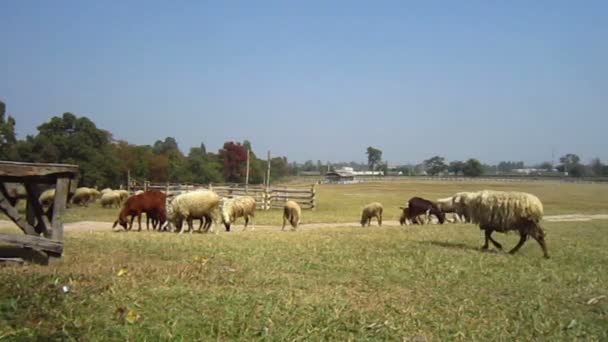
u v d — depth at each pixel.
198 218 20.06
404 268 10.98
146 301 7.07
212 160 85.94
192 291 7.73
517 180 133.50
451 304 7.96
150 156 70.88
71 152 52.53
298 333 6.22
